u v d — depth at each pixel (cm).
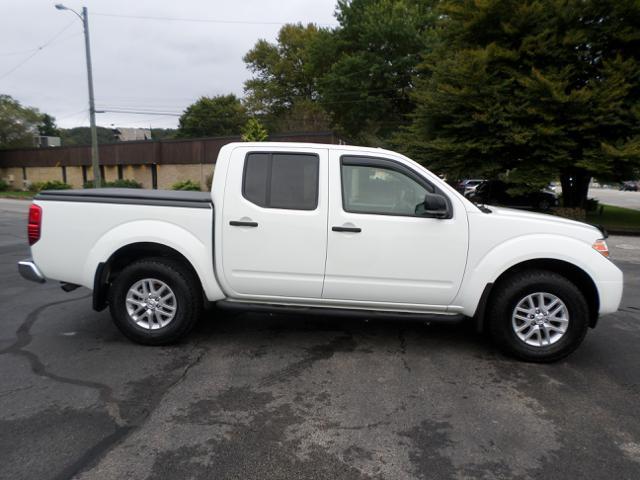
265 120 5184
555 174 1589
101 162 3412
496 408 329
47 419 303
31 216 434
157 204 419
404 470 257
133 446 274
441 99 1803
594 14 1638
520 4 1648
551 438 291
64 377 366
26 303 572
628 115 1552
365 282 411
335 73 3841
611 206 2844
